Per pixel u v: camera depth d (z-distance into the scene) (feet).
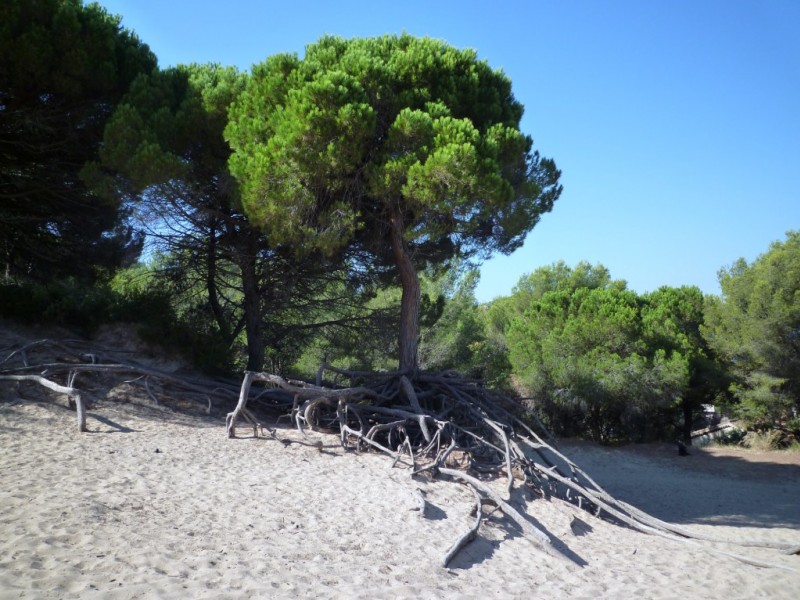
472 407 44.16
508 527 29.35
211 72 54.60
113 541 19.71
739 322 74.08
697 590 25.27
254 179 40.22
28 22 47.47
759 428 76.23
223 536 21.98
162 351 50.85
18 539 18.62
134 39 55.72
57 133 50.85
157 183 44.45
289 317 62.95
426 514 28.19
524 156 49.49
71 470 27.53
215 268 57.67
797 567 30.30
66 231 56.29
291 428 42.52
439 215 43.29
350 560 21.79
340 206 41.73
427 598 19.66
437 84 46.55
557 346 78.59
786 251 71.20
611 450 73.56
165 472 29.32
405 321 47.75
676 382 71.72
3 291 50.49
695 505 47.88
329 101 39.78
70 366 41.14
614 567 27.09
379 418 42.86
